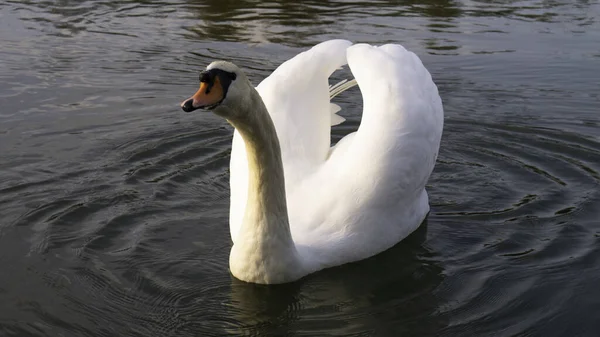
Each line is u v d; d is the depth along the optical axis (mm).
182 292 6039
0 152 8539
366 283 6262
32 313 5691
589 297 5926
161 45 12555
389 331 5590
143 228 7027
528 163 8578
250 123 5465
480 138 9227
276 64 11562
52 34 13055
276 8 15031
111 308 5785
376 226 6637
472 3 15508
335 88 7703
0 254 6512
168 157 8555
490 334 5500
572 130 9406
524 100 10359
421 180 6930
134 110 9914
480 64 11734
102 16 14305
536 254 6648
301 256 6246
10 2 15141
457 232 7121
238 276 6176
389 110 6801
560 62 11844
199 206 7508
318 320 5738
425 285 6227
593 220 7230
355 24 13820
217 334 5520
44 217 7129
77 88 10617
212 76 5133
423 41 12828
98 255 6535
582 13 14750
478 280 6258
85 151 8641
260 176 5828
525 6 15266
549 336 5461
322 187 6688
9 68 11289
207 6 15164
